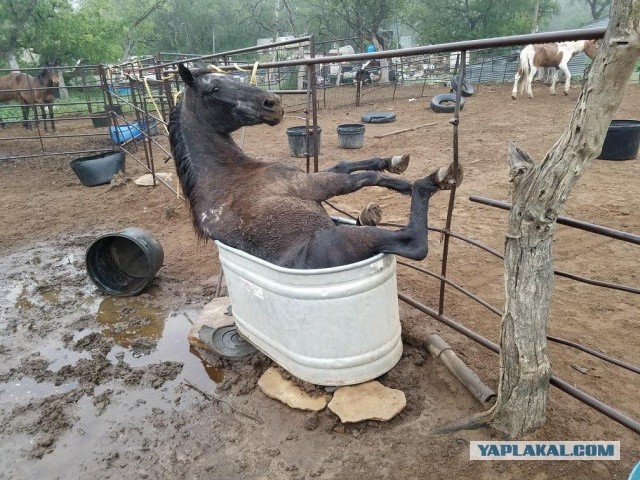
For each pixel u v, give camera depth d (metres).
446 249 2.94
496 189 6.34
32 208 6.80
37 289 4.39
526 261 2.02
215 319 3.47
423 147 9.16
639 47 1.51
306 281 2.30
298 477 2.28
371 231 2.34
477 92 18.06
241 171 3.03
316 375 2.60
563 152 1.80
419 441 2.42
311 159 8.67
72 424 2.71
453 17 29.84
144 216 6.21
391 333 2.63
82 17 22.95
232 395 2.85
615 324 3.35
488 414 2.40
